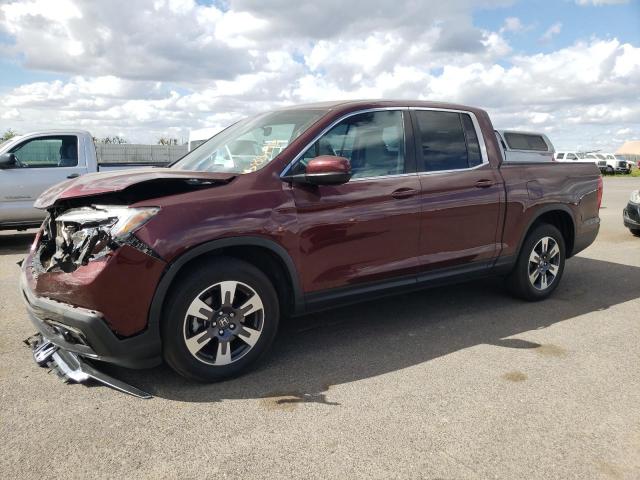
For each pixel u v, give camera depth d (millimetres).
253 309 3508
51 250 3652
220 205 3342
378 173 4102
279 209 3539
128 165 9398
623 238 9695
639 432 2896
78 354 3285
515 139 13398
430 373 3627
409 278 4281
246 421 2982
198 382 3436
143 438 2801
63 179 8594
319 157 3543
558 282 5488
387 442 2781
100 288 3000
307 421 2986
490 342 4215
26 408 3090
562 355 3957
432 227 4332
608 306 5223
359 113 4086
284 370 3668
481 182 4656
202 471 2531
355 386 3428
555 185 5246
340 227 3809
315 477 2490
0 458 2609
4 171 8258
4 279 6281
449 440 2799
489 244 4773
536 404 3195
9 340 4164
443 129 4582
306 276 3715
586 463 2613
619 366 3762
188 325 3271
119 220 3096
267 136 4039
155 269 3102
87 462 2590
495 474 2521
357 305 5176
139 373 3576
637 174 51438
